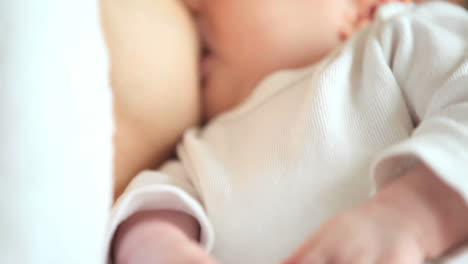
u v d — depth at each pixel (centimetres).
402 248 39
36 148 33
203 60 78
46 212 32
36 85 34
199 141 68
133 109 63
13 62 33
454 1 93
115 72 61
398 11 71
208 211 58
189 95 71
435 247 41
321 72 61
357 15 80
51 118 34
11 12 34
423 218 41
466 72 53
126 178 62
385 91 58
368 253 39
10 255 30
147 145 66
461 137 42
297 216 55
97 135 38
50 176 33
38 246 32
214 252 56
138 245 46
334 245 40
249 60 75
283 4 75
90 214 36
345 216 42
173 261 43
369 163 56
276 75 69
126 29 63
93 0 45
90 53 40
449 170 39
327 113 58
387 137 57
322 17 76
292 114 61
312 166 57
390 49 62
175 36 69
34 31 35
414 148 40
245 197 58
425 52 58
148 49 64
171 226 49
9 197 31
